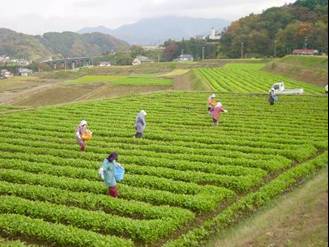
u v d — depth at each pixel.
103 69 190.38
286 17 187.12
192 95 70.31
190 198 24.41
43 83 154.12
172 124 47.62
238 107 58.66
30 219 21.30
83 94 106.38
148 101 65.19
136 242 20.25
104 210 23.38
